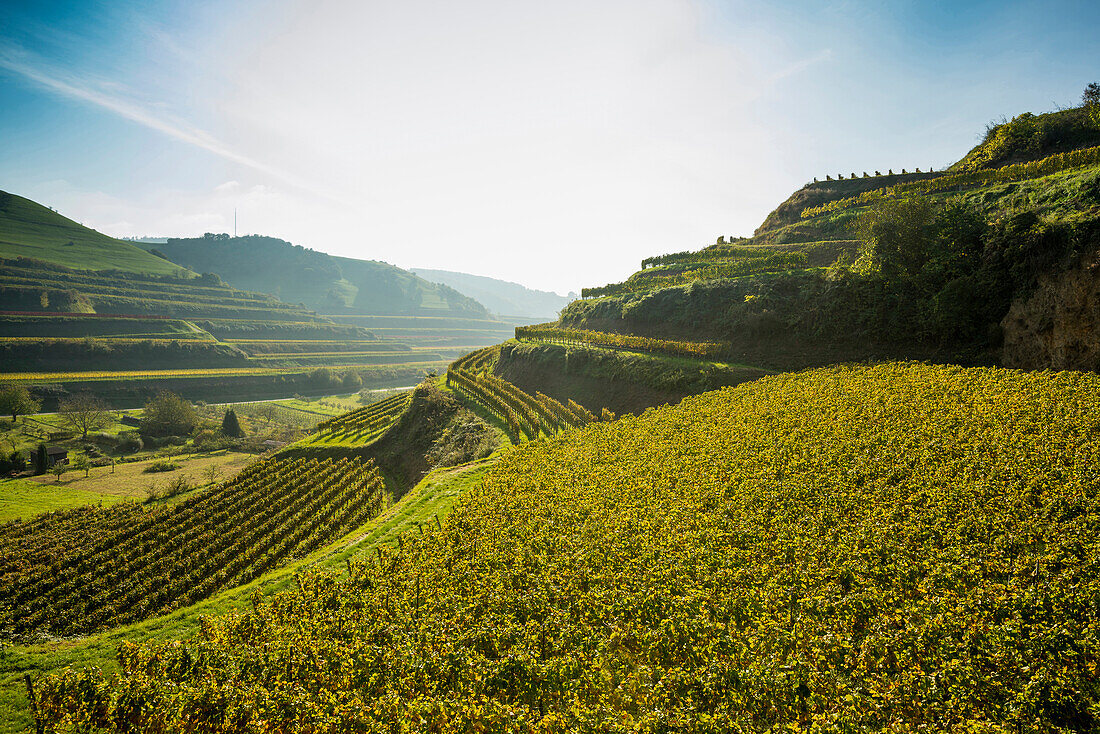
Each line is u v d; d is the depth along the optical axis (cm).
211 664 1659
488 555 2117
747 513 2092
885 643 1294
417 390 7425
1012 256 3712
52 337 16262
